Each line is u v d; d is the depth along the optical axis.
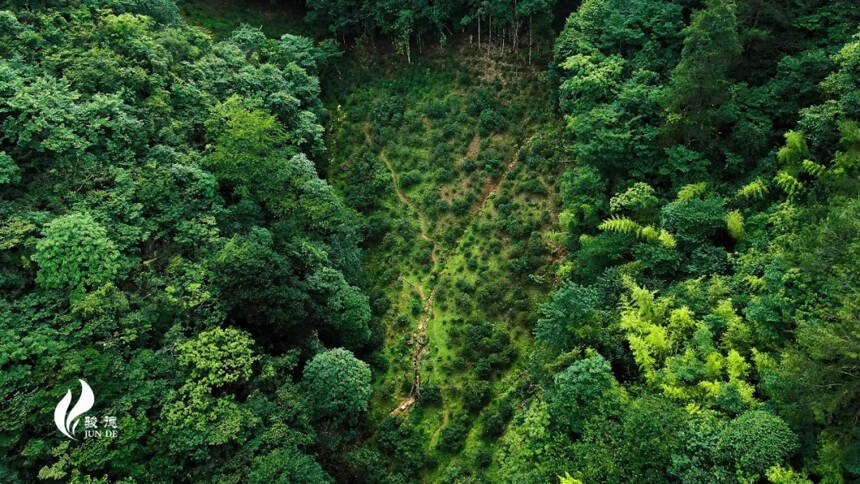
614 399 24.34
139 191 32.22
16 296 27.05
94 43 37.41
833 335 19.14
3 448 22.84
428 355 36.94
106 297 27.39
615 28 38.62
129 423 24.64
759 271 26.94
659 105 33.91
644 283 29.84
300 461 26.03
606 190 34.91
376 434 33.81
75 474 22.95
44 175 30.70
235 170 35.78
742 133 31.36
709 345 24.78
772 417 21.02
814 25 33.81
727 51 30.14
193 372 27.14
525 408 30.08
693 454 21.41
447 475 31.16
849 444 19.41
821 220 24.91
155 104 36.59
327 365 30.80
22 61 34.41
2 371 24.06
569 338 28.14
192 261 31.80
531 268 38.59
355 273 39.22
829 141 28.78
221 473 25.28
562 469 23.73
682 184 32.31
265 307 29.78
